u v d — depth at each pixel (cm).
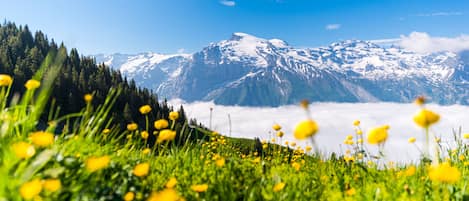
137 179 418
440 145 738
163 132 470
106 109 427
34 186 259
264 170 548
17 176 288
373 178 593
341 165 695
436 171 309
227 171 502
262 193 429
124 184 389
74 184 343
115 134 525
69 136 409
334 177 600
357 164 621
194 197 422
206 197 419
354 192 482
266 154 773
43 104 370
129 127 537
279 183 445
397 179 547
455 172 302
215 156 619
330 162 686
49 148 378
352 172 647
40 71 362
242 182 467
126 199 348
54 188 288
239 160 683
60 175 350
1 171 272
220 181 454
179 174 505
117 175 407
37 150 331
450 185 445
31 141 359
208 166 577
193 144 601
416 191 450
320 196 480
